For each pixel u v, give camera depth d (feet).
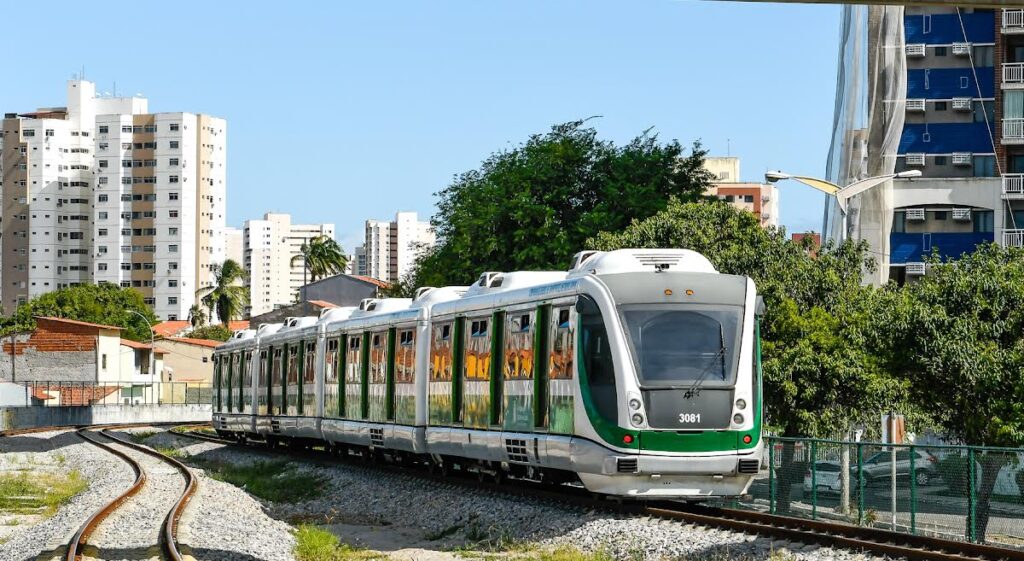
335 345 121.39
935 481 59.26
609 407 66.64
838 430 91.04
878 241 195.00
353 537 74.33
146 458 140.87
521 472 80.84
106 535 67.36
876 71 197.98
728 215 109.81
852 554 52.13
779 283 96.78
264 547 64.75
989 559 49.55
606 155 179.22
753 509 75.46
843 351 90.43
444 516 78.84
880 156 197.57
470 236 177.06
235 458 147.64
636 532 61.05
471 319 86.99
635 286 68.39
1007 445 76.23
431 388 93.91
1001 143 209.97
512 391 78.84
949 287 81.82
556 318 73.56
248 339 164.45
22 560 59.57
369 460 117.19
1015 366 77.00
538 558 59.52
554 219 172.24
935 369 79.51
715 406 66.28
